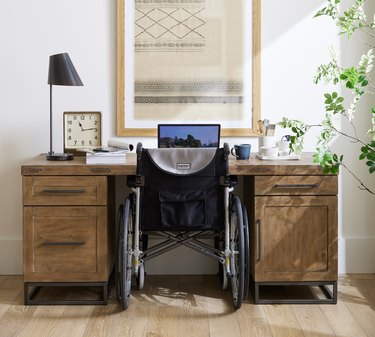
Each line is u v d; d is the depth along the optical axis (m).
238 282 3.24
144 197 3.25
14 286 3.72
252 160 3.53
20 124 3.89
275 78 3.88
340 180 3.96
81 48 3.85
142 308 3.36
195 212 3.24
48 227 3.36
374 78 3.87
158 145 3.65
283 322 3.15
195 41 3.86
